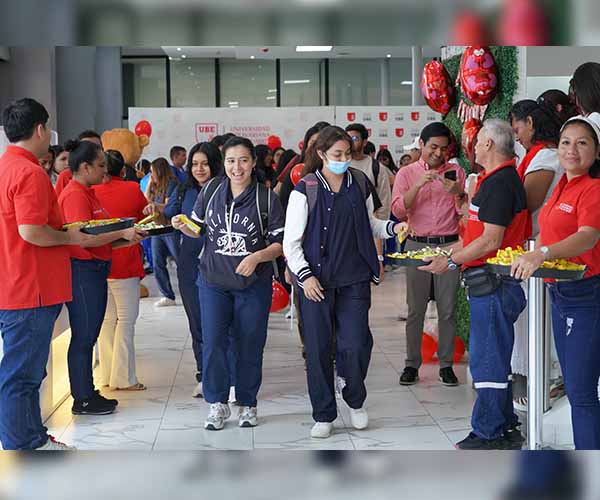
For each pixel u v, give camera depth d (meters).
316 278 4.26
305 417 4.89
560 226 3.18
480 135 3.87
